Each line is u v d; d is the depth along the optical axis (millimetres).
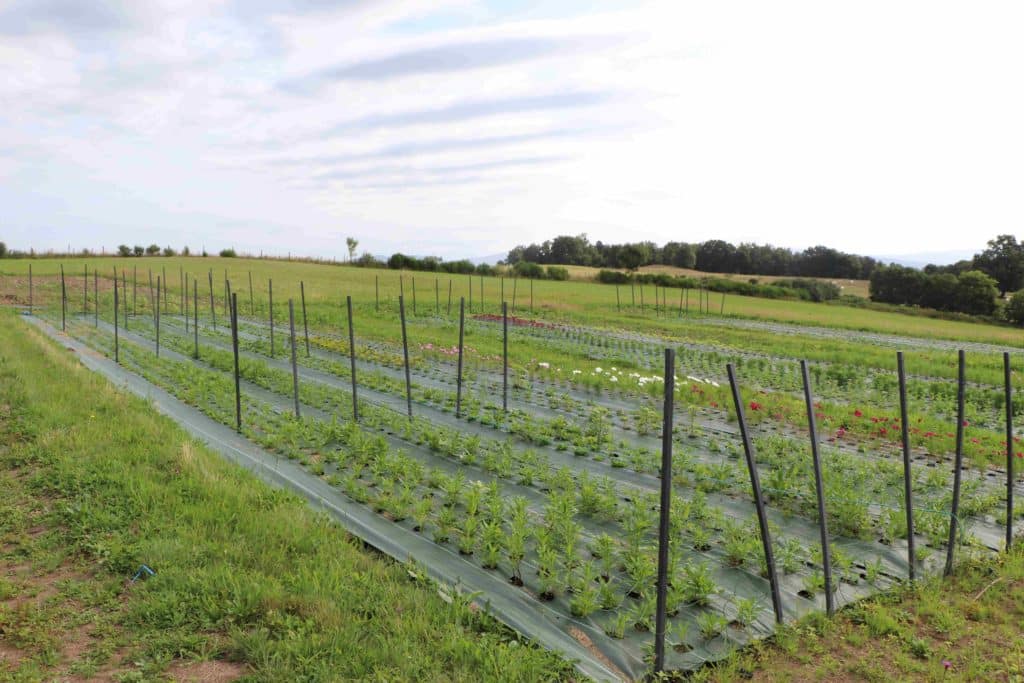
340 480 10023
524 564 7449
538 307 53406
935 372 25688
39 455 9758
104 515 7715
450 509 8742
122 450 10078
